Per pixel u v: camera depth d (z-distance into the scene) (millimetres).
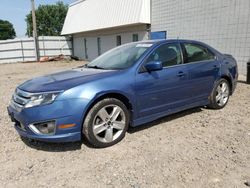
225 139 3955
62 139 3381
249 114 5180
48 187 2826
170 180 2873
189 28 12852
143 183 2832
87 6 23484
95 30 21625
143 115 4113
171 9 13844
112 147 3752
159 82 4184
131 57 4273
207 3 11672
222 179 2871
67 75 4012
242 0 10172
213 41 11680
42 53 28062
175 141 3912
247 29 10156
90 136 3572
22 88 3717
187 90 4688
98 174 3045
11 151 3711
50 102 3312
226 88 5633
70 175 3047
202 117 5023
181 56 4645
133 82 3883
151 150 3621
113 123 3793
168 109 4453
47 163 3346
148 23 15609
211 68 5133
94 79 3646
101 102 3604
